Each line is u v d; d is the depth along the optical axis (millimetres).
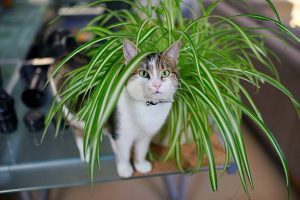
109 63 585
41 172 826
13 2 1744
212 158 594
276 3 856
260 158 778
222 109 570
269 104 808
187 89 657
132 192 1096
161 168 774
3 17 1603
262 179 781
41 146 885
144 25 612
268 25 840
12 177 815
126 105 612
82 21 1375
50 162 845
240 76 712
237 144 563
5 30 1474
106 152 798
